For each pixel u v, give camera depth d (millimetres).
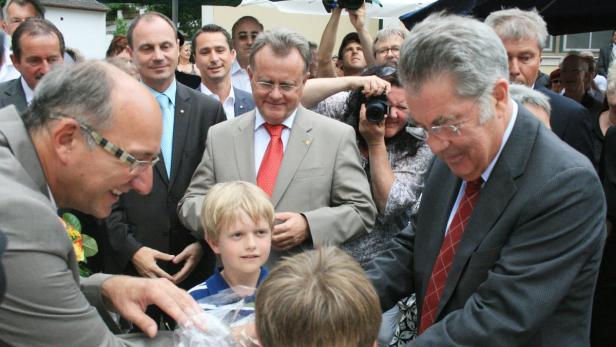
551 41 11133
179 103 3373
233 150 2922
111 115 1492
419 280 2068
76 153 1509
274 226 2594
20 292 1314
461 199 1942
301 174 2803
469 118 1617
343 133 2904
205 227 2434
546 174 1696
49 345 1366
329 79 3182
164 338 1646
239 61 5457
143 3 6129
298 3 6410
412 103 1665
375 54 4664
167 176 3236
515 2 4770
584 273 1737
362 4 4812
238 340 1599
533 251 1678
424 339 1762
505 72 1663
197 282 3195
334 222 2670
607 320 3119
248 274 2389
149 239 3166
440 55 1580
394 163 3125
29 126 1527
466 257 1805
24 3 4906
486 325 1665
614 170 3074
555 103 3365
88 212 1648
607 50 8531
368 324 1370
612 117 3646
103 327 1473
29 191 1399
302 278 1389
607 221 3082
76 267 1522
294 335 1324
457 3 5090
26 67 3639
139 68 3359
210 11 10492
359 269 1458
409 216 3043
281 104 2836
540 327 1725
